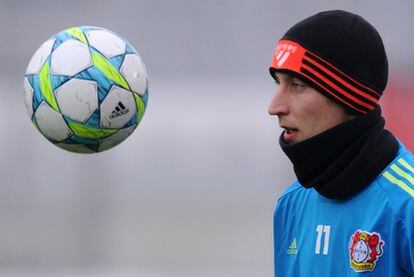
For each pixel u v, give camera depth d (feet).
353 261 34.32
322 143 34.47
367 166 34.35
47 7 149.79
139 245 123.34
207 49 148.66
